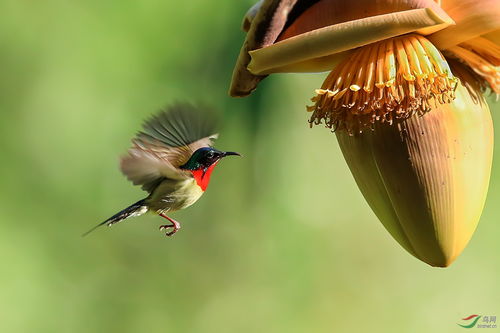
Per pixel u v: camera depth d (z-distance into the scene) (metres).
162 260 5.16
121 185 4.48
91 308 4.76
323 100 3.05
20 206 4.40
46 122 4.20
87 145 4.21
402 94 3.03
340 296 5.09
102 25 3.98
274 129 4.19
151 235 5.20
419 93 3.03
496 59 3.06
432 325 5.12
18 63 4.16
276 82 3.99
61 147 4.24
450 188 3.04
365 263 5.15
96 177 4.41
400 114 3.04
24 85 4.20
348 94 3.04
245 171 4.55
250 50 3.06
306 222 4.83
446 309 5.11
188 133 3.27
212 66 3.91
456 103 3.05
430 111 3.04
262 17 3.05
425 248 3.06
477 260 4.99
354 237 5.09
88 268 4.88
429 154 3.04
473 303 5.04
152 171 3.26
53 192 4.41
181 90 3.91
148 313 5.10
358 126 3.05
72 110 4.11
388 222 3.07
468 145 3.05
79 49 4.04
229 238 4.96
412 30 3.01
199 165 3.28
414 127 3.04
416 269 5.24
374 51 3.04
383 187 3.06
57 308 4.59
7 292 4.34
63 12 4.10
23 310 4.38
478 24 3.03
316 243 4.93
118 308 4.98
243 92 3.08
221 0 3.88
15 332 4.34
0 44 4.15
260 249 4.90
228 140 4.03
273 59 3.03
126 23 3.95
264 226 4.76
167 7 3.90
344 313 5.09
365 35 3.01
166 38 3.92
